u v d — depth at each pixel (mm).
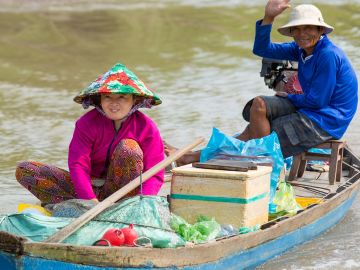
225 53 44375
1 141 26703
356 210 19562
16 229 13602
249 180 14586
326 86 19328
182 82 36875
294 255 16016
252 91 34469
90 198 15219
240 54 44000
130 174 15320
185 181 14922
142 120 15742
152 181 15352
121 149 15195
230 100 32656
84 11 66000
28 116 30703
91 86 15156
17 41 50312
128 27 56125
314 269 15242
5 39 51000
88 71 40625
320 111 19516
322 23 19141
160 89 35375
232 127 27922
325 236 17422
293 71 21391
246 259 14648
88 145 15523
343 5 58781
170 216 14148
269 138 17047
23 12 65000
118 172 15391
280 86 21547
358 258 15961
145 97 15633
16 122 29625
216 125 28234
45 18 61281
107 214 13820
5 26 56688
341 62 19516
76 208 14594
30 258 12180
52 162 23953
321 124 19375
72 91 35844
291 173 19797
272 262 15570
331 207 17531
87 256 12281
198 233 14086
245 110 20281
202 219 14859
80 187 15273
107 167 15938
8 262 12312
